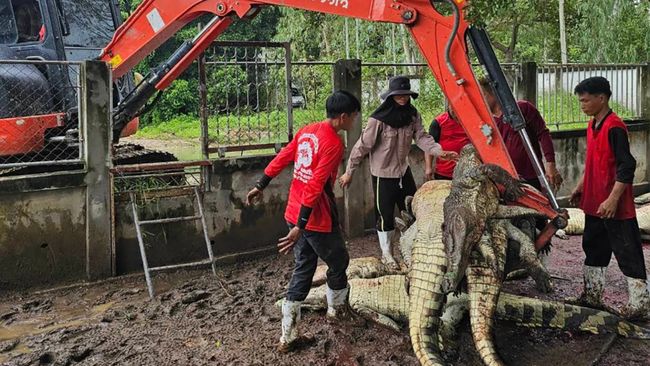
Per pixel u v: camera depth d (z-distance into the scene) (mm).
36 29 6332
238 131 6625
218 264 6227
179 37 24859
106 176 5602
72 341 4289
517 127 3992
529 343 4070
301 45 22016
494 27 18516
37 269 5395
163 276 5848
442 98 9172
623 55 16828
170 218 5957
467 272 3432
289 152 3992
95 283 5617
